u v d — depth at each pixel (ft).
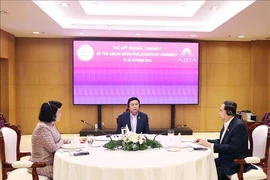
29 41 24.21
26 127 24.39
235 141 9.53
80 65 23.91
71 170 7.82
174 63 24.50
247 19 17.46
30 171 9.36
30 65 24.30
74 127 24.67
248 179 9.28
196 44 24.50
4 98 22.61
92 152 9.00
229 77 25.52
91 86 24.04
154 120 25.09
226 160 9.81
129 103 13.15
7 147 9.64
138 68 24.31
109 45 24.08
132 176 7.29
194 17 19.36
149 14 19.12
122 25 20.90
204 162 8.45
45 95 24.48
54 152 9.47
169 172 7.54
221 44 25.39
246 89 25.45
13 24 19.07
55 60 24.47
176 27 21.44
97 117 24.71
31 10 15.40
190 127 25.34
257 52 25.44
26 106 24.34
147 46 24.30
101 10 18.71
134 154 8.70
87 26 20.65
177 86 24.58
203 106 25.38
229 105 10.06
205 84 25.39
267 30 20.88
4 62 22.49
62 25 20.02
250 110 25.52
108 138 11.50
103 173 7.37
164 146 9.90
